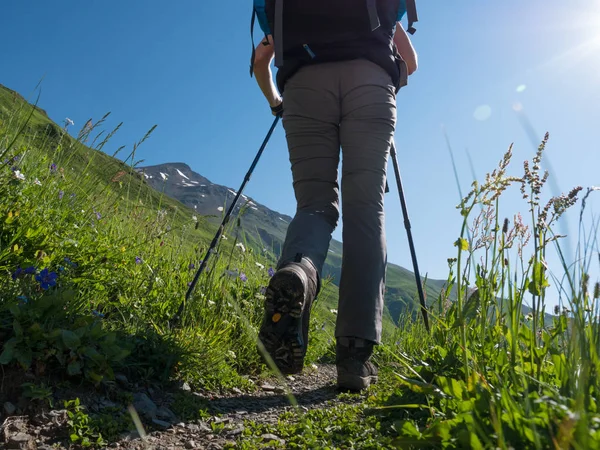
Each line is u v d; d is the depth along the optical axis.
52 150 4.17
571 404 1.30
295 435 2.05
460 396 1.79
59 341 2.26
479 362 2.04
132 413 1.21
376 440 1.90
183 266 4.45
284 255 2.59
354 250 2.71
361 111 2.78
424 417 2.09
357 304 2.69
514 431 1.32
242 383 3.13
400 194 3.53
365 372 2.81
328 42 2.80
